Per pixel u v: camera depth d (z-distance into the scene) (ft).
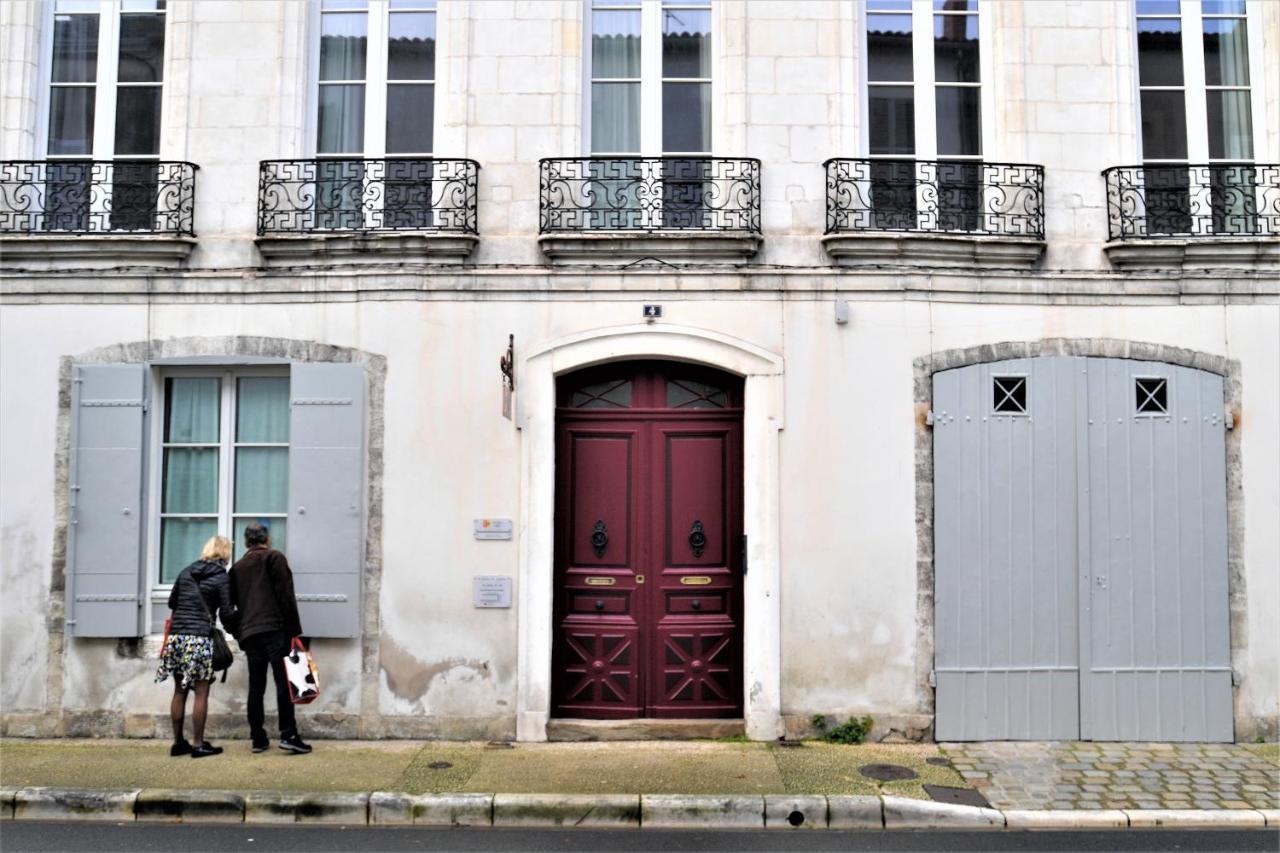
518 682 25.29
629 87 27.22
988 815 20.57
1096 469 25.62
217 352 25.96
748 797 20.93
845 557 25.46
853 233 25.43
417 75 27.35
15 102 26.66
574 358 25.77
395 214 26.27
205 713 23.63
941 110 27.07
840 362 25.75
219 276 25.99
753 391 25.71
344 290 25.94
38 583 25.71
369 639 25.43
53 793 20.97
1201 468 25.67
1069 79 26.48
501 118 26.35
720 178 25.98
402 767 22.86
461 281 25.88
